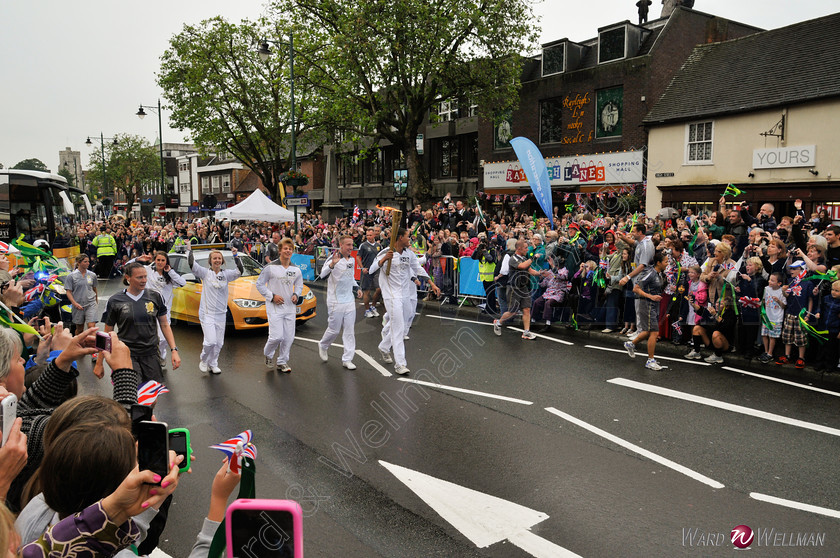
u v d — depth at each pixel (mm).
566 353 8891
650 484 4516
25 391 2828
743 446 5230
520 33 20609
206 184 62281
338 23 20906
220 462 5051
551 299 10414
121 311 5613
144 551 2129
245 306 10312
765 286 7965
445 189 30516
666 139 18562
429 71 20281
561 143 22734
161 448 1685
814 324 7340
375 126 22125
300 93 26484
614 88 20875
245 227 24250
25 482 2393
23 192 14086
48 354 3326
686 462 4910
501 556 3582
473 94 21500
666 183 18547
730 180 16969
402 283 7746
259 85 29109
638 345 9359
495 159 25734
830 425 5723
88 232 23656
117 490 1569
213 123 29125
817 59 16031
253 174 55125
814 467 4785
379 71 20781
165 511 2186
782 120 15633
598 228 10711
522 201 22047
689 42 20750
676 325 8953
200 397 6887
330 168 26172
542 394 6820
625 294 9852
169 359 8797
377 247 11719
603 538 3756
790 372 7598
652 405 6379
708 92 18016
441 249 13320
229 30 28422
